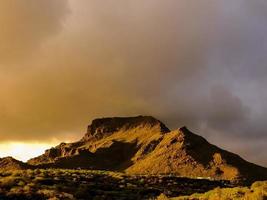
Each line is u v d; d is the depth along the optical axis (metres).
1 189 50.72
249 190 36.56
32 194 48.31
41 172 78.81
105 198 54.75
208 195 39.06
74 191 56.41
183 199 40.22
